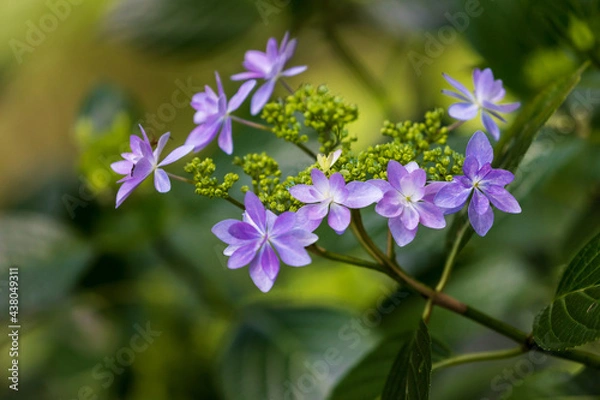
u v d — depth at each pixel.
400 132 0.73
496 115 0.74
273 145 0.89
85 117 0.96
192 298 1.02
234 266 0.67
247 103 0.98
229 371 0.89
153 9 1.04
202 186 0.70
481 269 0.95
